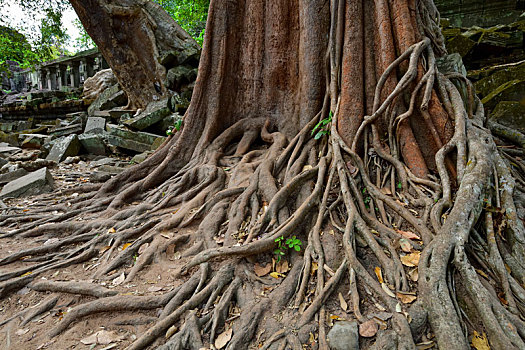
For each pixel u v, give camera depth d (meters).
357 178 3.79
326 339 2.37
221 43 5.20
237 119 5.49
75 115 11.70
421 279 2.60
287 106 5.19
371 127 4.07
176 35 9.97
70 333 2.72
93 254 3.82
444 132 3.79
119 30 9.55
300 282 2.90
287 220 3.44
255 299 2.82
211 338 2.53
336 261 3.02
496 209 3.15
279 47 5.16
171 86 9.92
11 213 4.89
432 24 5.12
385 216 3.40
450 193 3.28
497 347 2.18
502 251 2.94
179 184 4.71
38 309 2.99
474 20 11.64
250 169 4.49
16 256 3.75
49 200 5.37
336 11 4.49
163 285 3.14
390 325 2.38
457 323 2.24
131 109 10.61
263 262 3.21
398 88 3.84
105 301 2.89
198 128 5.31
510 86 6.20
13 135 10.24
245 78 5.40
